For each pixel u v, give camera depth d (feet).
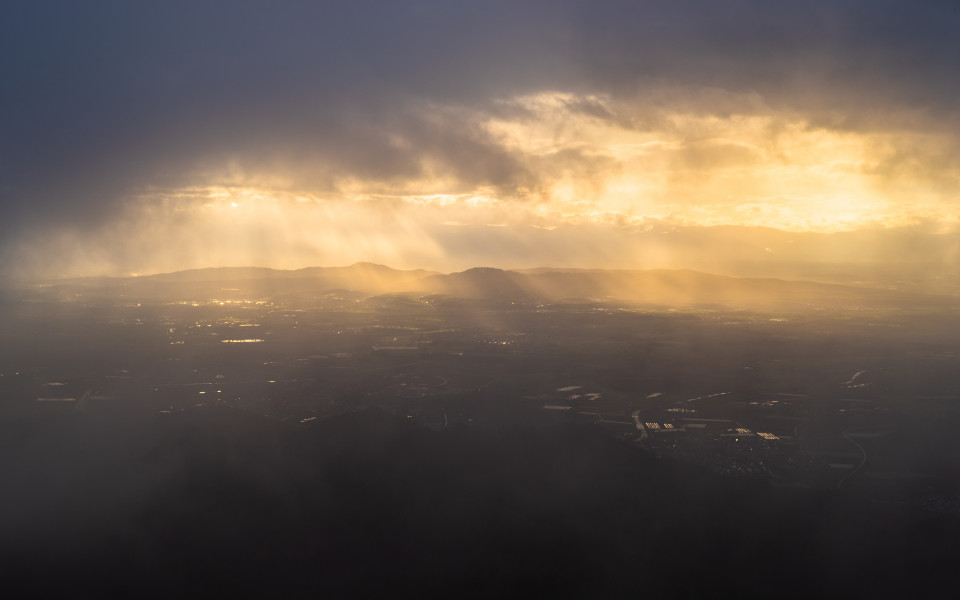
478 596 135.44
